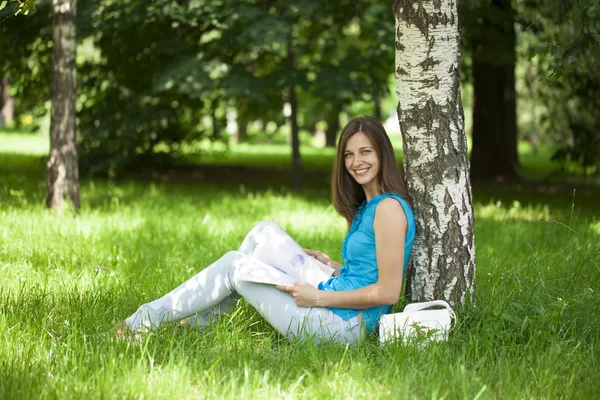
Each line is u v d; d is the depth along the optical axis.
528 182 18.53
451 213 4.96
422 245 5.03
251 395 3.67
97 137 15.62
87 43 16.39
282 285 4.45
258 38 13.36
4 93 38.44
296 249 4.93
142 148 17.61
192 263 7.06
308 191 16.03
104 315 4.94
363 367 4.02
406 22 4.90
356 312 4.55
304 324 4.43
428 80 4.89
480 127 18.88
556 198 15.27
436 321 4.51
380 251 4.41
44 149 25.72
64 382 3.72
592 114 15.29
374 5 14.65
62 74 9.64
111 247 7.62
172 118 16.03
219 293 4.66
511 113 24.39
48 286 5.90
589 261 6.06
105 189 13.63
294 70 14.48
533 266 6.03
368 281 4.55
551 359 4.20
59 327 4.75
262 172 21.53
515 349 4.41
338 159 4.77
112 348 4.06
